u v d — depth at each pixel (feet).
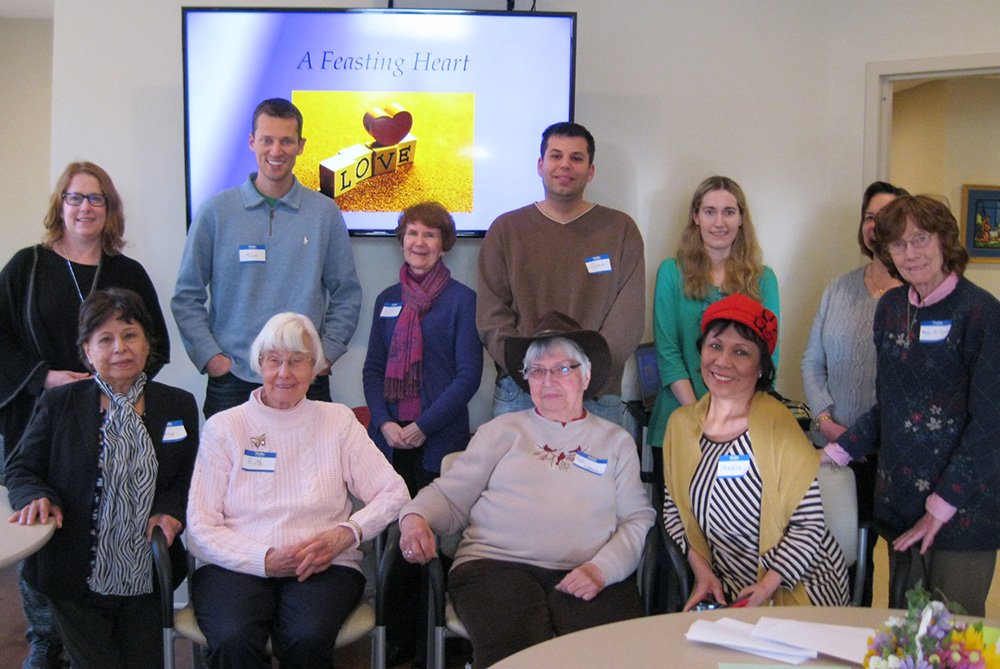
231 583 6.79
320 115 10.60
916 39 11.32
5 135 16.40
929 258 6.89
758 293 9.91
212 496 7.18
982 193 19.01
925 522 6.93
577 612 6.49
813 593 6.57
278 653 6.68
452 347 9.55
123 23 10.71
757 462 6.78
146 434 7.26
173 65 10.79
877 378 7.71
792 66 11.53
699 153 11.44
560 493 7.11
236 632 6.31
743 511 6.79
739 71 11.45
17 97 16.40
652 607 6.69
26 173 16.53
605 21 11.23
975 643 3.39
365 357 10.89
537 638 6.26
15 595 10.84
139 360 7.23
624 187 11.39
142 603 7.29
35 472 6.98
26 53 16.39
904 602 6.56
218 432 7.28
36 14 15.99
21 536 6.11
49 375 8.20
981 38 11.11
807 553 6.53
